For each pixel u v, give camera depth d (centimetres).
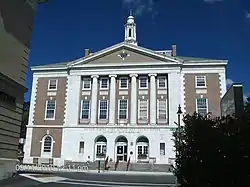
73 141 4541
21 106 1991
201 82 4494
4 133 1777
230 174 1112
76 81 4791
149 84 4597
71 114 4662
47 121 4728
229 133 1145
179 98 4438
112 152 4394
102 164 4181
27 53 2094
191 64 4562
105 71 4731
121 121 4519
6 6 1858
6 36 1847
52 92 4853
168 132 4306
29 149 4647
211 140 1168
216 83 4450
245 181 1080
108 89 4700
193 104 4412
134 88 4578
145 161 4262
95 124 4550
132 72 4647
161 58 4616
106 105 4641
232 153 1112
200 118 1281
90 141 4497
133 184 2077
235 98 1650
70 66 4834
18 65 1972
